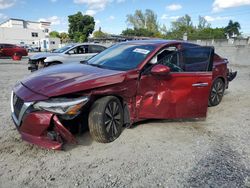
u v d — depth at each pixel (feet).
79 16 200.23
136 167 10.11
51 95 9.94
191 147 12.07
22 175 9.29
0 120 14.58
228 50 60.95
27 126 10.18
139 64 12.97
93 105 11.35
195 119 16.16
